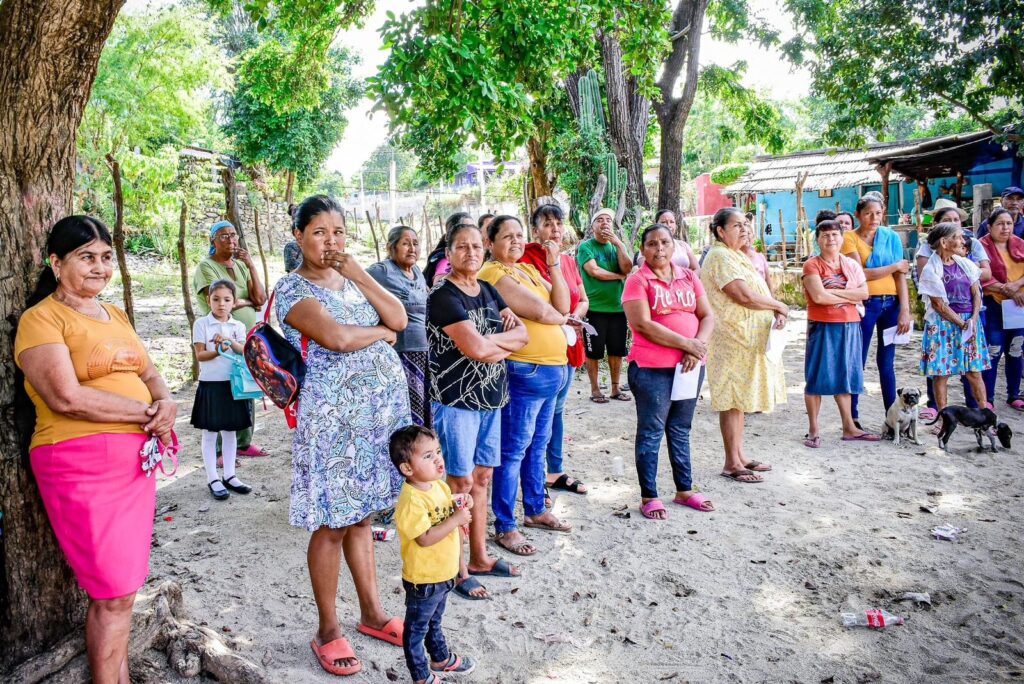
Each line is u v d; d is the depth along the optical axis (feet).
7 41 9.39
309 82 53.78
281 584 14.02
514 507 16.71
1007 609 12.92
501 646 12.08
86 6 9.60
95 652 9.21
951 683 10.96
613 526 16.70
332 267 11.02
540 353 14.60
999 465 19.79
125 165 59.36
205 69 65.41
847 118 56.18
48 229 9.86
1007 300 23.85
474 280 13.60
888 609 13.07
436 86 21.43
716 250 19.16
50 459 8.79
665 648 12.03
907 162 69.87
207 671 10.60
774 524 16.63
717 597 13.60
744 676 11.27
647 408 16.80
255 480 19.83
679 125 50.34
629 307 16.63
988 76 50.85
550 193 46.96
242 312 22.59
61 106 9.87
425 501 10.53
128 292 27.43
